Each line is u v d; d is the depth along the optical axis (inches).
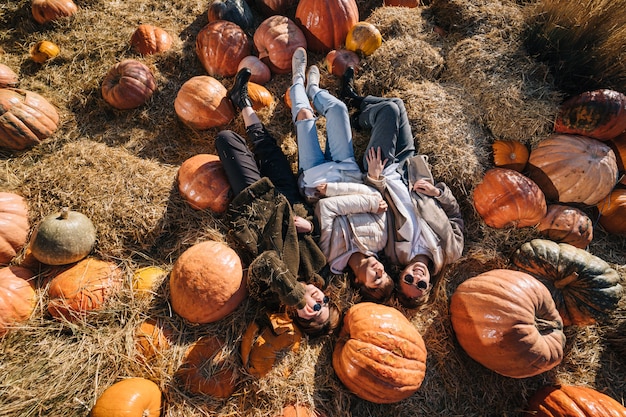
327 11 160.9
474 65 153.9
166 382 100.8
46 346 102.4
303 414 102.6
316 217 128.0
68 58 157.5
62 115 143.4
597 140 138.8
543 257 123.4
